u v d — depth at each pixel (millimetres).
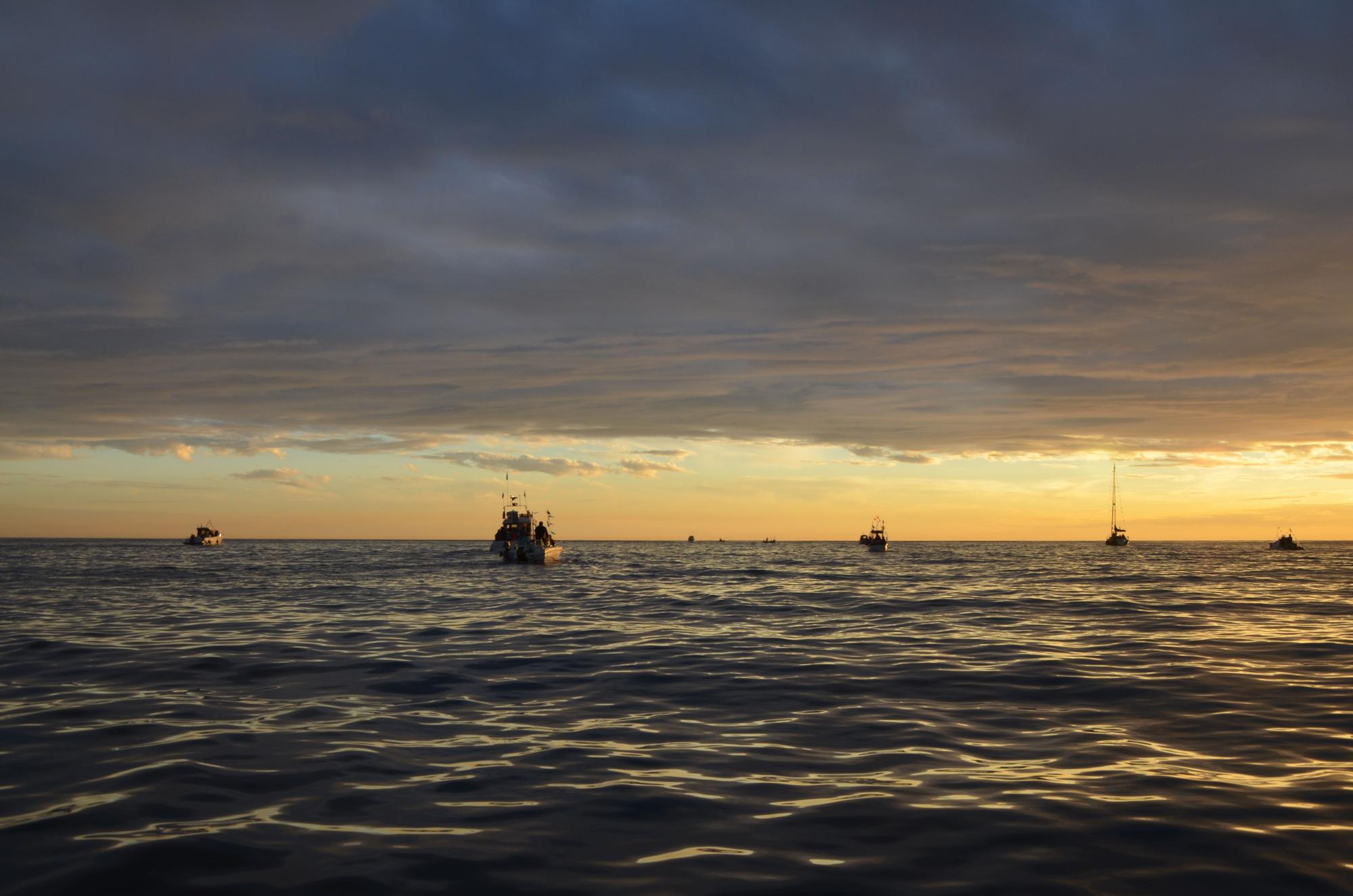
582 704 15438
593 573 72188
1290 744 12258
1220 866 7758
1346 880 7461
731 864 7883
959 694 16266
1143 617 31422
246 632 26578
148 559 108000
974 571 77062
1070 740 12609
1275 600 40031
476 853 8141
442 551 161625
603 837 8594
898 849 8234
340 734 12953
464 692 16500
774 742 12570
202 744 12250
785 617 32031
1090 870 7699
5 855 8055
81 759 11391
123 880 7488
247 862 7914
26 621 30094
